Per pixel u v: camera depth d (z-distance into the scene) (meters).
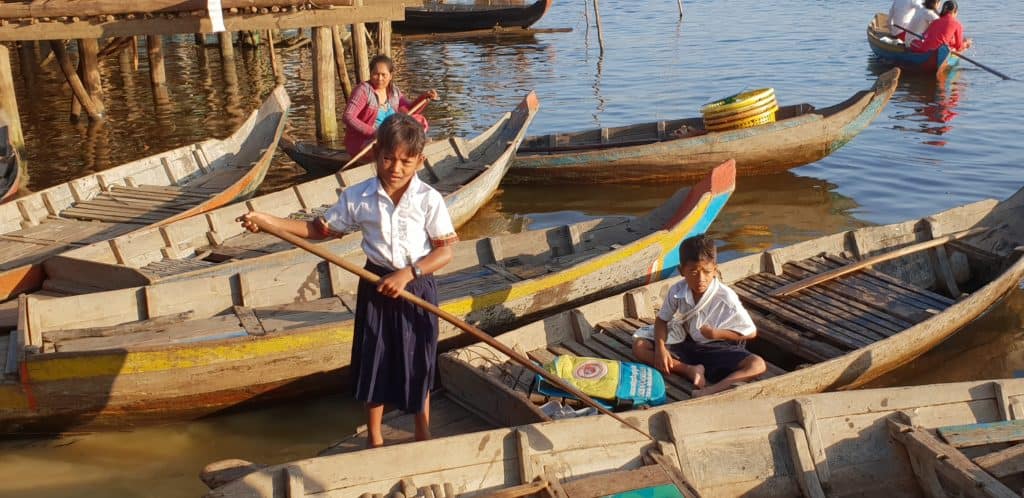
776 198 10.51
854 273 7.34
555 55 21.75
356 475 4.31
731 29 24.98
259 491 4.15
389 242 4.35
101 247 7.48
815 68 18.53
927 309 6.73
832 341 6.33
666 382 5.74
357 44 14.96
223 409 6.00
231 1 11.65
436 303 4.54
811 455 4.86
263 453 5.62
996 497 4.40
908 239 7.92
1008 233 8.05
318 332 5.97
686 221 7.82
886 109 14.55
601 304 6.51
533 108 11.61
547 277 6.91
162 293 6.46
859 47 20.88
